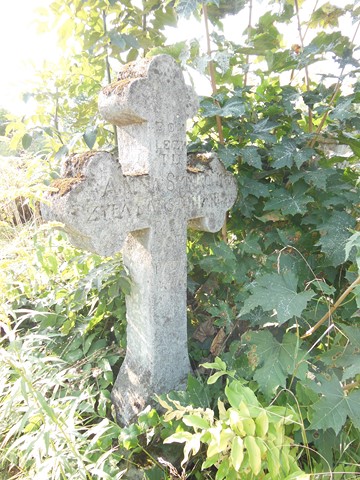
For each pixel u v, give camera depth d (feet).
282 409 4.27
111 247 5.20
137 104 5.15
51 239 7.27
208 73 6.86
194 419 3.99
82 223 4.85
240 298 6.32
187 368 6.39
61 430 4.03
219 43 6.66
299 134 6.78
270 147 7.40
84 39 8.17
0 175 7.79
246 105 6.86
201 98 6.54
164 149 5.57
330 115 6.41
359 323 5.80
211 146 7.11
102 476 4.16
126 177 5.21
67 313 6.76
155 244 5.68
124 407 5.98
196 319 7.48
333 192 6.65
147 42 8.27
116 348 6.78
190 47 6.29
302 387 4.98
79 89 8.66
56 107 8.55
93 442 4.50
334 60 6.61
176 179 5.81
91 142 7.16
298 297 4.97
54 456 4.06
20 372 3.87
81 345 6.82
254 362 5.12
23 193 4.19
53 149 8.75
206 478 5.19
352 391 4.64
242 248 6.81
